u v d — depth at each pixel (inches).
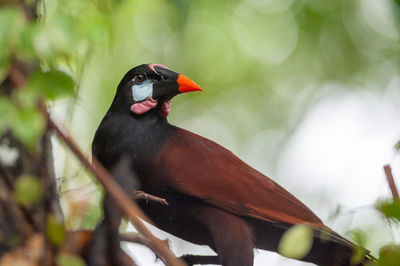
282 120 615.8
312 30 606.2
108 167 287.4
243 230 279.9
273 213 285.6
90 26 173.9
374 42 612.1
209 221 281.9
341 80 623.2
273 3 596.4
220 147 303.1
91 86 421.4
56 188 212.5
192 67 567.5
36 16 204.1
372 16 599.2
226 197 282.7
